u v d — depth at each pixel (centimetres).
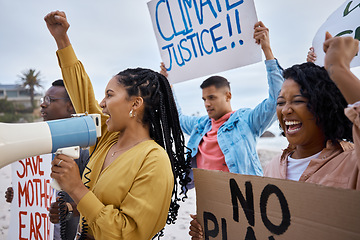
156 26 252
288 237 98
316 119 125
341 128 122
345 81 94
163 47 251
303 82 125
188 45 234
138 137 134
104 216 109
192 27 229
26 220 212
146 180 113
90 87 166
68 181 113
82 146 122
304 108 125
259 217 106
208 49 224
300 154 137
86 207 112
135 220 109
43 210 198
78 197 113
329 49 99
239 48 211
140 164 118
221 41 217
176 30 239
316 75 125
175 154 146
